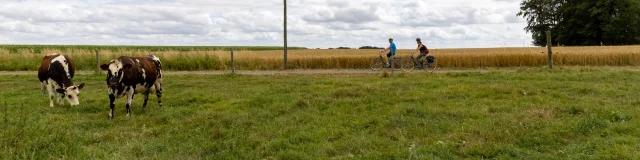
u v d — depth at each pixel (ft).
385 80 54.70
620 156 20.49
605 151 21.26
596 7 198.39
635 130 25.13
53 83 38.99
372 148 23.65
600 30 206.18
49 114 34.01
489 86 43.68
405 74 62.44
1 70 87.25
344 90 42.47
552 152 22.53
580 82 48.70
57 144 23.38
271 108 35.42
